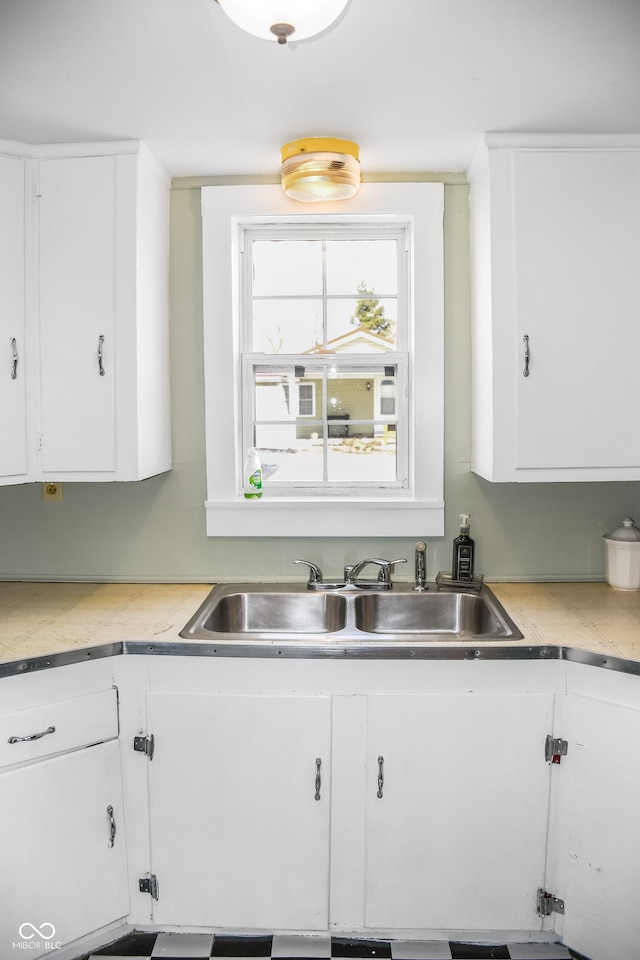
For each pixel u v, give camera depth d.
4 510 2.32
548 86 1.62
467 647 1.67
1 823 1.60
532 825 1.72
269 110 1.74
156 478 2.30
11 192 1.91
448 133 1.89
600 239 1.92
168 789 1.76
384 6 1.29
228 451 2.26
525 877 1.74
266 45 1.42
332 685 1.72
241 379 2.31
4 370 1.91
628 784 1.61
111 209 1.93
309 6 1.18
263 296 2.31
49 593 2.20
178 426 2.29
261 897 1.77
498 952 1.78
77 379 1.97
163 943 1.81
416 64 1.51
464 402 2.26
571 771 1.70
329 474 2.35
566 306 1.93
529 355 1.93
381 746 1.72
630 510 2.28
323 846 1.75
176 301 2.26
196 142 1.94
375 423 2.33
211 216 2.20
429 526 2.25
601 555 2.30
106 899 1.75
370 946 1.80
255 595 2.19
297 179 1.90
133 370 1.95
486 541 2.29
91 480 1.98
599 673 1.65
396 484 2.32
